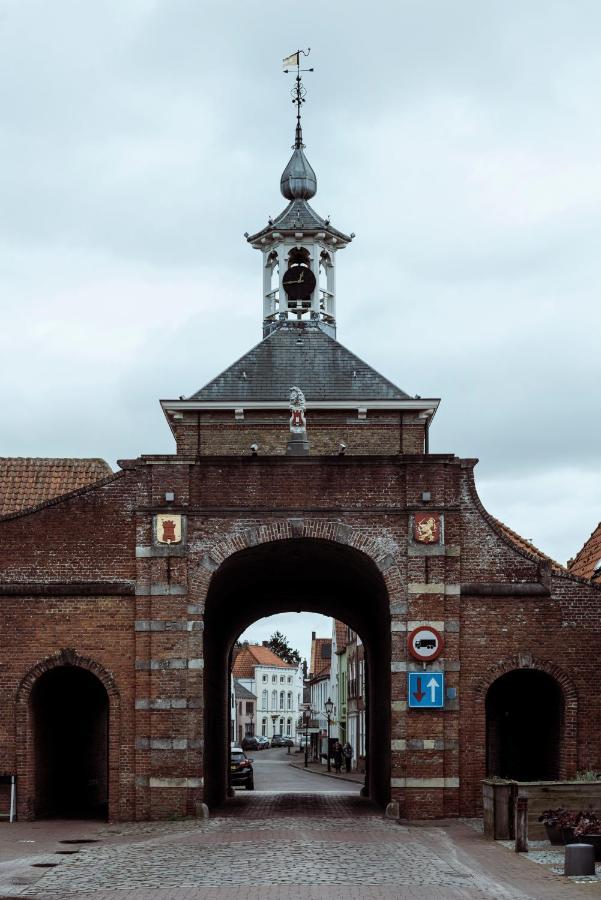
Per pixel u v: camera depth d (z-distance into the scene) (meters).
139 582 26.77
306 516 27.05
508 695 30.05
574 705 26.62
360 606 35.25
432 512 26.92
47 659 26.67
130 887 16.84
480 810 26.22
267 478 27.14
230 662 39.12
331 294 41.78
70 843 22.23
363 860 19.41
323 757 76.31
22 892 16.58
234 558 27.50
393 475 27.17
